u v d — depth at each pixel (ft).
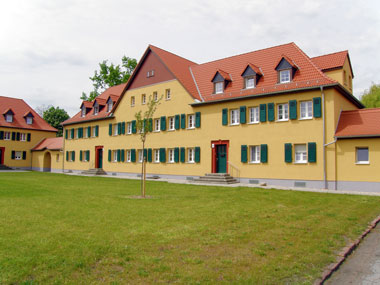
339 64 73.61
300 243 24.12
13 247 21.15
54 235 24.30
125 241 23.18
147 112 53.01
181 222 29.81
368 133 60.54
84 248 21.24
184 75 95.55
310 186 67.05
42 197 45.37
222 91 83.71
